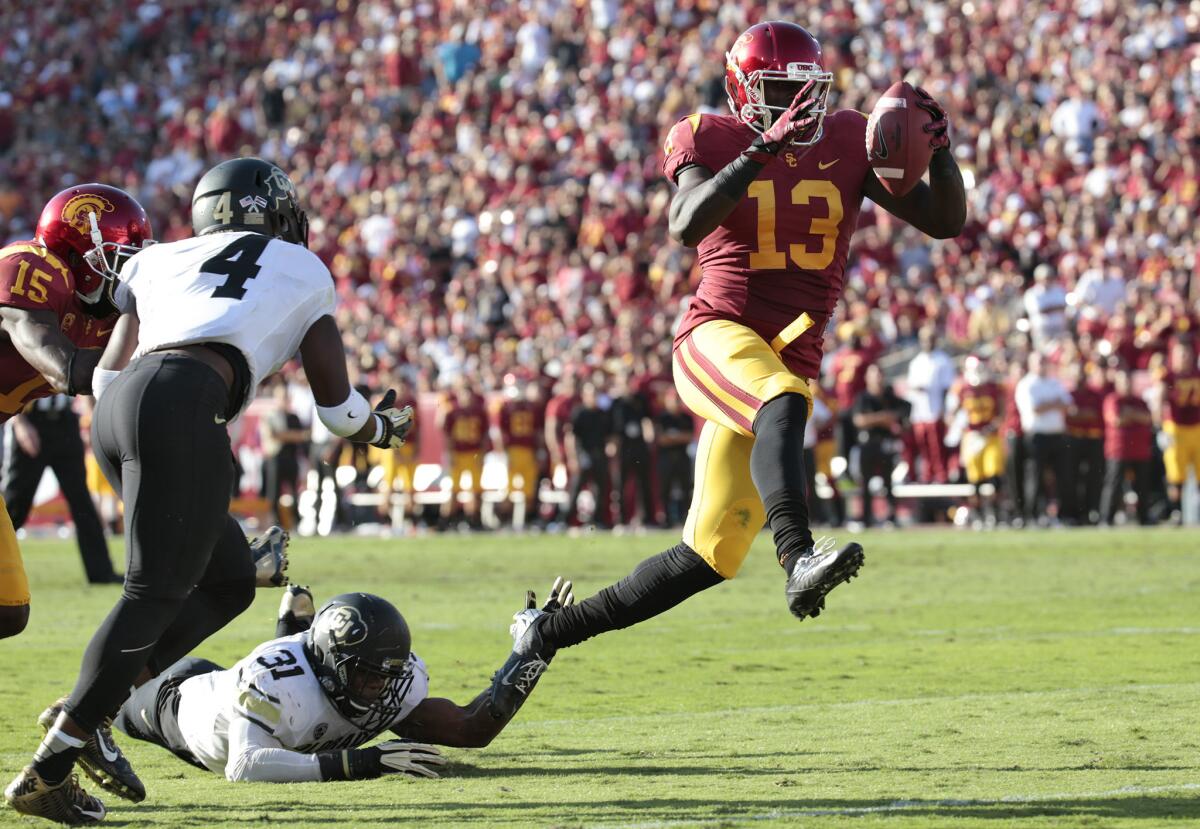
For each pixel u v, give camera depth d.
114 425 13.45
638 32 92.38
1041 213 75.31
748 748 17.25
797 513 14.59
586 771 16.02
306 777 15.46
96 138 103.06
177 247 14.34
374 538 61.19
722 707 20.42
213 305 13.80
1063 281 70.81
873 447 60.97
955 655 25.19
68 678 23.84
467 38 98.38
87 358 14.69
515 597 36.59
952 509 64.12
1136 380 62.88
